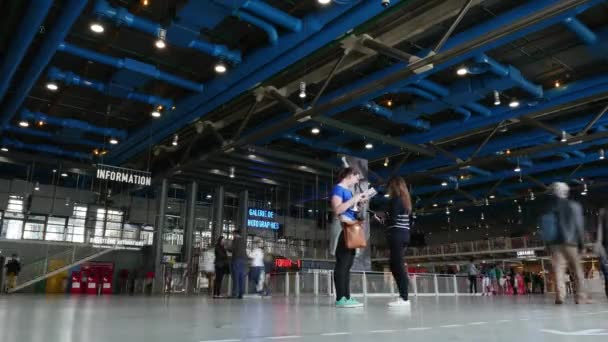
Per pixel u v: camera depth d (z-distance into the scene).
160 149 21.03
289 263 24.44
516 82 13.99
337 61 12.73
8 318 3.20
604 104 16.66
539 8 10.23
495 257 33.19
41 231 21.66
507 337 2.09
